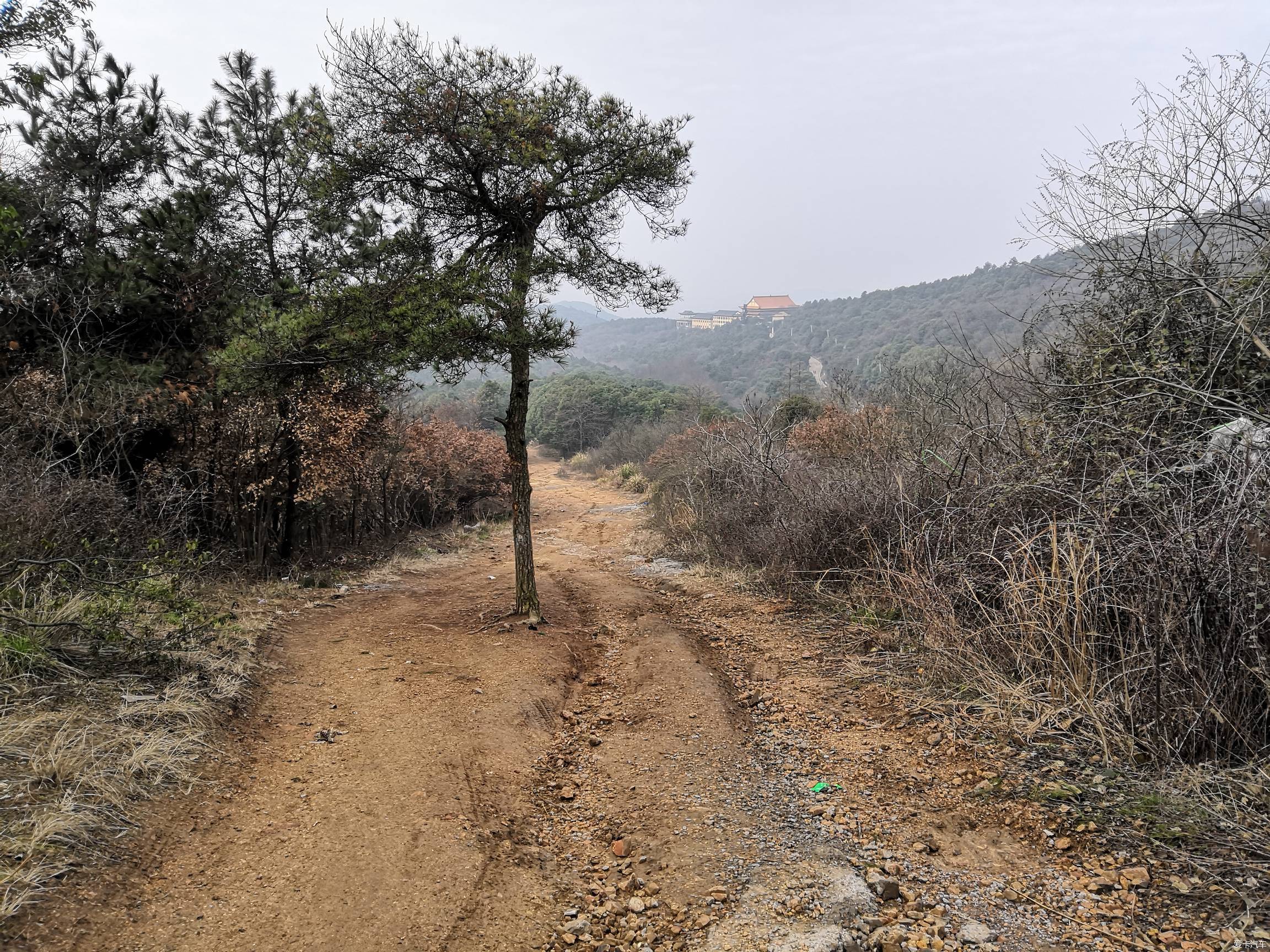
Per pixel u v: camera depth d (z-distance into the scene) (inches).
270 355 267.9
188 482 326.6
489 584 387.5
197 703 166.4
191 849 118.9
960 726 162.2
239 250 369.7
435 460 636.7
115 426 280.8
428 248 286.2
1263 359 175.3
